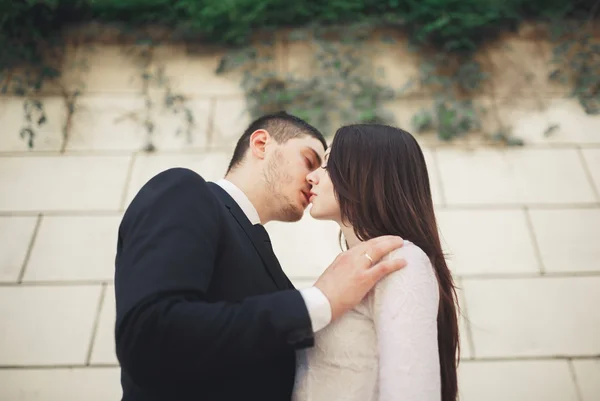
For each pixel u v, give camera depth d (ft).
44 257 9.33
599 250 9.53
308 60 11.47
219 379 3.67
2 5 11.07
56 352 8.52
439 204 10.04
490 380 8.46
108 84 11.16
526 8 11.93
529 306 9.03
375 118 10.74
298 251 9.48
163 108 10.94
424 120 10.77
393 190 4.33
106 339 8.66
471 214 9.93
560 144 10.68
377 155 4.40
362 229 4.32
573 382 8.40
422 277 3.60
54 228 9.62
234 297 3.83
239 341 3.09
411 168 4.46
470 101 11.13
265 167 5.23
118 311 3.20
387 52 11.64
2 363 8.40
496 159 10.53
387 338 3.42
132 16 11.71
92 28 11.64
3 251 9.35
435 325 3.51
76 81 11.15
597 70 11.42
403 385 3.21
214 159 10.39
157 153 10.46
